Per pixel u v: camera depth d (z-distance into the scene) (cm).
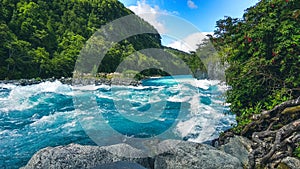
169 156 471
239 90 612
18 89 1659
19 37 3359
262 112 539
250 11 618
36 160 408
